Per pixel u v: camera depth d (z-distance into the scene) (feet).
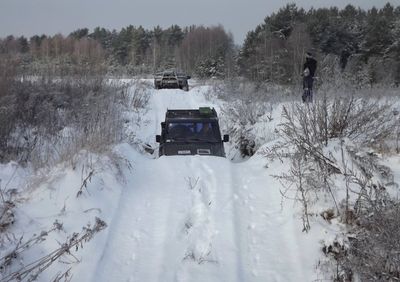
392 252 14.88
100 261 17.79
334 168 21.80
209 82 106.73
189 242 19.44
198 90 84.99
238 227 20.72
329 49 133.59
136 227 20.77
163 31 290.56
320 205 20.27
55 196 22.06
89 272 16.93
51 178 23.44
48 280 16.30
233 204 22.74
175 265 17.87
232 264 17.92
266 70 93.76
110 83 62.69
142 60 239.30
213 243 19.27
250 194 24.17
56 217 20.22
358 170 21.27
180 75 96.63
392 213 16.08
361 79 63.31
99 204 22.02
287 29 138.00
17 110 37.93
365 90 43.70
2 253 16.90
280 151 27.99
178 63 206.39
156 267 17.70
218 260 18.19
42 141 32.60
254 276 17.40
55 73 59.98
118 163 26.12
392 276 14.43
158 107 68.23
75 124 36.01
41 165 26.23
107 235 19.62
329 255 17.54
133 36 266.98
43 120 37.55
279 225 20.85
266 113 44.24
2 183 24.85
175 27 293.84
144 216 21.80
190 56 203.10
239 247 19.19
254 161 29.53
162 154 33.45
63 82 54.60
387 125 30.76
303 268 17.58
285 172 24.76
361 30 142.82
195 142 33.65
